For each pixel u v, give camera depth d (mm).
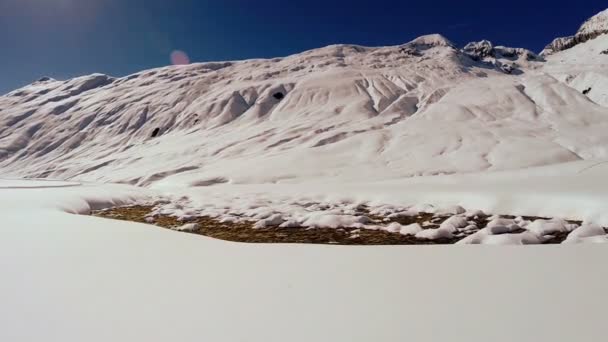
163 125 104438
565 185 16500
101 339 2715
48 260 5008
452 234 11031
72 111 130000
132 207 18141
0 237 6754
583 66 146250
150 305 3357
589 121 61812
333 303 3361
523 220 12555
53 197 16047
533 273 4016
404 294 3541
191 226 12531
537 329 2748
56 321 3025
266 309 3242
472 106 75062
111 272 4406
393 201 18438
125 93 136750
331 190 23312
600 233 9383
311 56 151000
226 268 4547
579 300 3238
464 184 20625
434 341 2631
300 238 10773
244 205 18219
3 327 2920
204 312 3195
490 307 3166
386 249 5340
